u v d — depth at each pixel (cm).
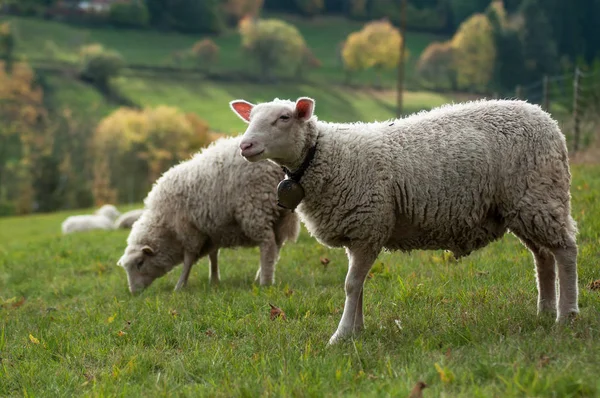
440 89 10381
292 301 830
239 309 842
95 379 625
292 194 684
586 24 10125
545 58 9494
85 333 818
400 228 681
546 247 648
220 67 13050
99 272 1359
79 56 13125
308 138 679
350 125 705
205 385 586
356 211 668
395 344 636
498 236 679
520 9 9962
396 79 11388
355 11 16162
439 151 661
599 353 526
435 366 527
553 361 523
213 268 1112
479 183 652
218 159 1047
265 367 594
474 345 584
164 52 14050
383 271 956
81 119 9756
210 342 730
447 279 870
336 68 12769
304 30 15388
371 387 525
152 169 8538
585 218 1075
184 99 11531
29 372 680
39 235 3191
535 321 642
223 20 16188
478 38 9681
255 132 669
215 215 1050
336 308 803
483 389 484
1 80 10281
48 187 7006
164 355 702
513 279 830
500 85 9631
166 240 1134
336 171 671
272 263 1019
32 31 14512
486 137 656
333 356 600
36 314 1023
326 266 1072
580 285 782
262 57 12462
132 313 897
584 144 2267
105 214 2977
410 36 13350
